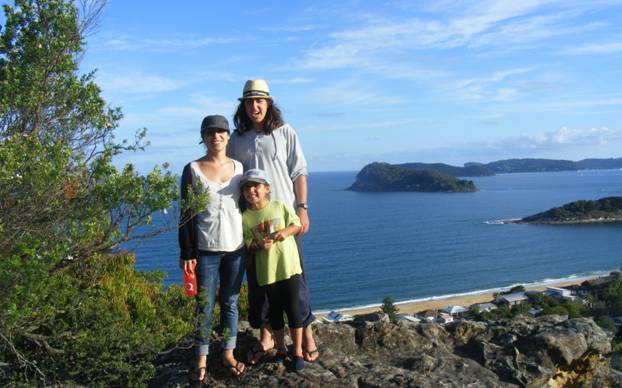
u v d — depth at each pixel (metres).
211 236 4.38
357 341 5.27
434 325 5.64
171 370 5.11
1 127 6.70
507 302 57.81
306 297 4.65
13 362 5.85
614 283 61.91
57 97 6.98
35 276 4.18
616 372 5.29
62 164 4.86
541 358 4.94
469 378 4.57
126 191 4.73
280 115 4.76
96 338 5.41
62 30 7.34
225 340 4.54
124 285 7.64
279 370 4.52
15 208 4.91
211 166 4.46
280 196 4.69
